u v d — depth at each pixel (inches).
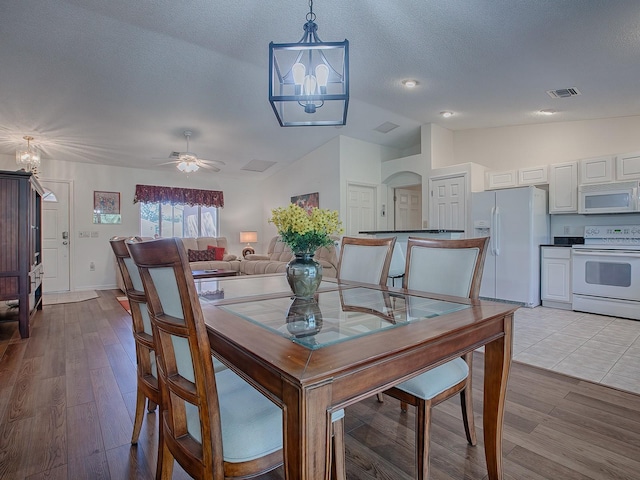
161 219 289.6
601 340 128.3
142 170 277.9
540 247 187.9
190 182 299.7
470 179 205.5
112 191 266.2
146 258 37.9
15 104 159.6
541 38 108.9
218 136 217.5
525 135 210.4
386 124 218.1
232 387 48.4
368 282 88.4
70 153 231.3
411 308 56.0
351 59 132.5
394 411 80.1
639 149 173.9
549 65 126.1
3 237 130.7
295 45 79.1
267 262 234.7
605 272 165.3
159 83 152.5
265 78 154.6
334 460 49.1
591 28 101.1
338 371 30.7
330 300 64.4
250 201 331.0
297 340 39.1
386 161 256.5
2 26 110.5
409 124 221.1
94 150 227.1
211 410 36.0
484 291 197.8
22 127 184.9
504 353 53.7
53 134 196.2
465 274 67.7
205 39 123.1
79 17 109.2
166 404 44.3
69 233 250.5
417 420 53.0
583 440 67.3
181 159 203.3
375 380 34.9
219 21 112.3
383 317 50.6
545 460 61.2
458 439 68.1
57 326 152.1
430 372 56.1
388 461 61.7
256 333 41.5
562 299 180.4
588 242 181.8
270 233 316.5
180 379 40.5
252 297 67.7
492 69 134.8
